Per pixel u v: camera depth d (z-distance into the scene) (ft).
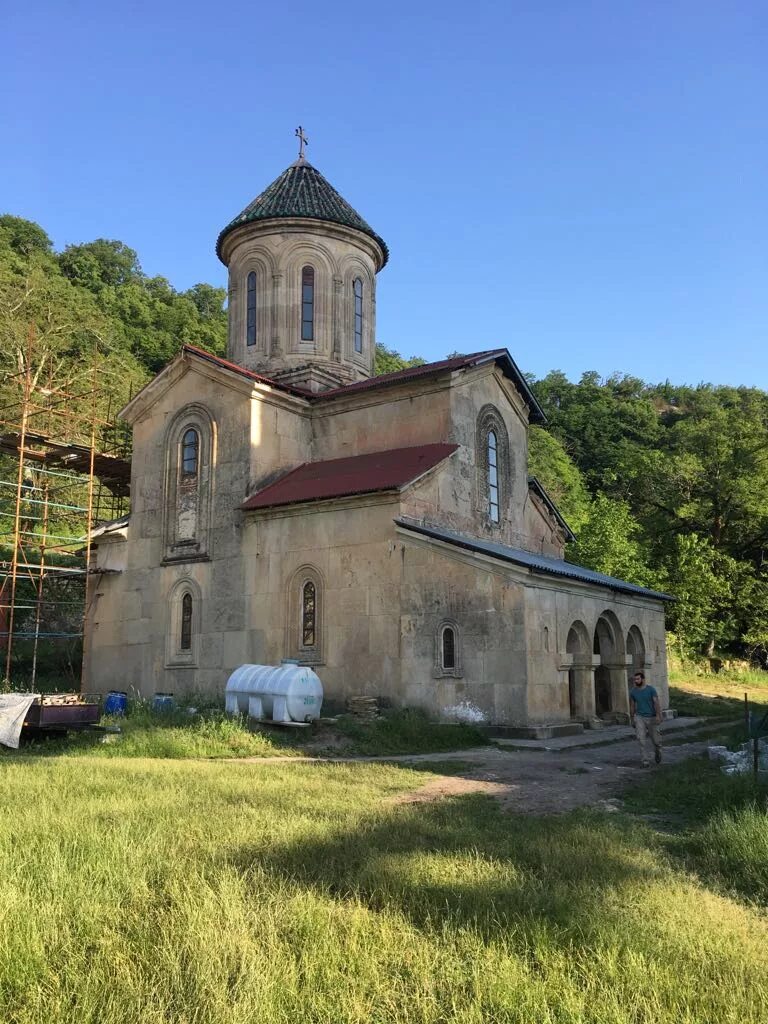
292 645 69.31
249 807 29.78
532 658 58.95
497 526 80.84
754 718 67.46
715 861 23.49
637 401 319.47
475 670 60.08
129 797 31.37
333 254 93.66
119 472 98.12
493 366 82.07
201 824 26.20
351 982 14.56
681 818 31.65
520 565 59.11
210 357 79.36
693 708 92.17
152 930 16.75
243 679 62.13
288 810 29.55
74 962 15.23
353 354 94.43
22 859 21.22
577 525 172.35
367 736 54.90
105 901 18.37
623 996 14.08
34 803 29.89
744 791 33.17
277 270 92.32
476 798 34.76
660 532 159.94
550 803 34.42
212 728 54.80
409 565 64.23
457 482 74.49
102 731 55.47
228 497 76.69
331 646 66.85
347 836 24.77
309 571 69.46
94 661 83.87
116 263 277.64
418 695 62.13
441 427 75.87
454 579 61.98
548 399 335.06
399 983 14.66
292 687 59.11
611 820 30.01
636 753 52.85
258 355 92.17
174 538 80.02
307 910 17.61
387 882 19.88
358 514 67.62
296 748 52.90
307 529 70.28
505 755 51.08
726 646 151.74
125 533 83.92
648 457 165.07
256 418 77.56
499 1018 13.42
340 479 72.79
